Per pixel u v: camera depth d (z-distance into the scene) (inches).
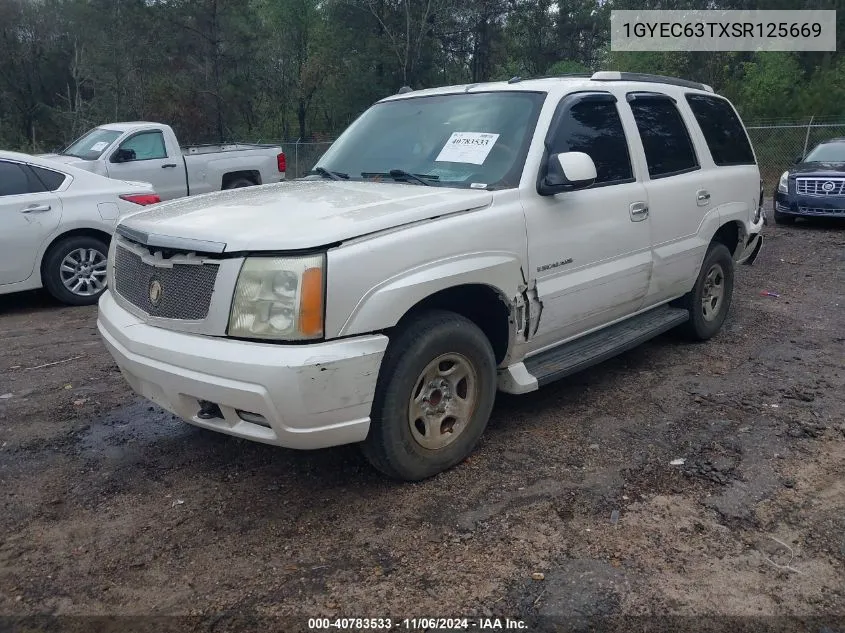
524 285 151.7
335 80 1051.9
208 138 970.1
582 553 120.3
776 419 172.1
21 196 284.5
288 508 136.2
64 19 1127.0
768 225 490.0
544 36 1286.9
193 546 124.9
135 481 148.0
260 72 1058.7
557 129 163.8
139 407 186.4
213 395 121.5
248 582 114.7
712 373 204.5
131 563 120.5
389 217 129.2
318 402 119.3
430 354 135.1
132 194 313.3
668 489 140.5
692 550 121.0
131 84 942.4
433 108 182.1
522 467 149.7
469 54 1130.0
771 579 113.8
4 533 130.2
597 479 144.4
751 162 245.6
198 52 956.6
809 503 135.2
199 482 147.1
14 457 159.5
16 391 198.4
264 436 123.9
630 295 184.5
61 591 113.8
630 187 181.2
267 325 118.7
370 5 1011.9
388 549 122.3
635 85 196.5
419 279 129.4
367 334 124.0
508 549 121.6
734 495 137.9
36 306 301.7
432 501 136.9
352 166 180.2
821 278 325.7
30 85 1135.6
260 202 145.8
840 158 485.4
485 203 145.0
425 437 140.3
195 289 125.1
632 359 217.5
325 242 119.3
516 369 158.7
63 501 140.9
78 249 299.6
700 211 208.5
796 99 911.0
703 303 225.6
